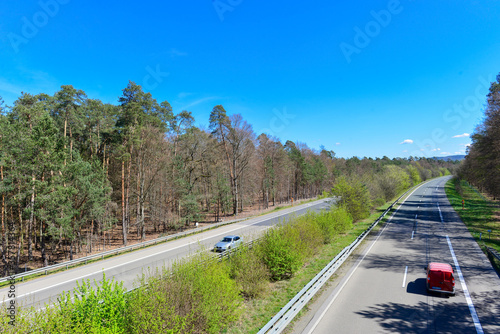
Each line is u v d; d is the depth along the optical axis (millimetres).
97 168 32219
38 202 24453
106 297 7719
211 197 43500
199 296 9211
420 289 13773
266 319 10945
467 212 42969
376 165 122688
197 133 45000
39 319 6438
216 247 22297
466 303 12133
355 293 13219
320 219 24062
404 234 28531
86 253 31094
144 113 33875
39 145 23922
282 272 15453
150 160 34688
